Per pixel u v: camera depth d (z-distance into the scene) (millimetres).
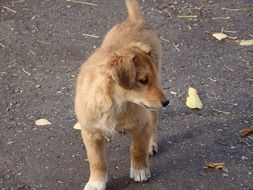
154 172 6059
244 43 8477
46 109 7066
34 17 9109
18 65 7965
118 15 9211
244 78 7703
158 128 6703
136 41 5988
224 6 9469
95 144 5676
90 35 8688
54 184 5938
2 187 5898
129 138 6520
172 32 8773
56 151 6379
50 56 8180
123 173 6043
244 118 6895
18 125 6797
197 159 6238
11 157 6301
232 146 6426
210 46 8438
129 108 5492
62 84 7547
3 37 8578
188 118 6879
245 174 6020
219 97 7293
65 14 9219
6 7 9352
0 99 7254
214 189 5840
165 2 9570
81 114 5527
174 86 7508
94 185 5754
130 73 5188
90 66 5535
